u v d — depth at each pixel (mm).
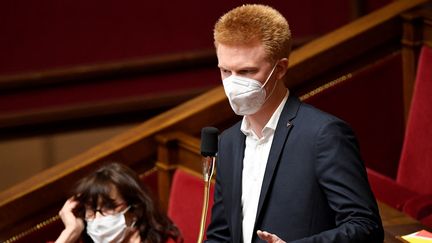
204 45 14391
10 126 14406
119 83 14461
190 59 14367
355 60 10391
